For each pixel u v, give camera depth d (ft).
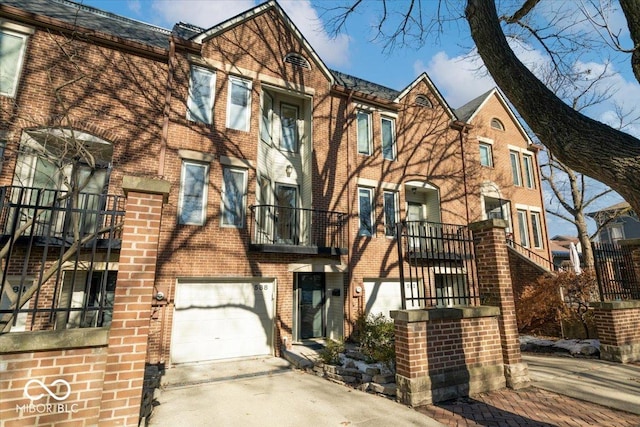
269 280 33.88
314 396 19.88
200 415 17.19
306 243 37.47
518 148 57.26
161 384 22.94
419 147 46.37
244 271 32.09
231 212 32.96
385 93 49.55
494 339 20.51
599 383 20.15
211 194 31.94
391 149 44.75
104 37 30.07
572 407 16.56
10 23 27.61
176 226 30.01
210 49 34.58
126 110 30.35
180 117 32.01
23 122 26.50
